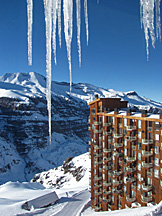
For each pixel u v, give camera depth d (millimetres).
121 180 44094
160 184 32969
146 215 20625
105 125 47438
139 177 38875
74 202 58406
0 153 198375
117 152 43625
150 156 35625
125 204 42219
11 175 185000
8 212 48031
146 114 36656
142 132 36875
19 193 86938
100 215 31719
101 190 52844
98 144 52469
